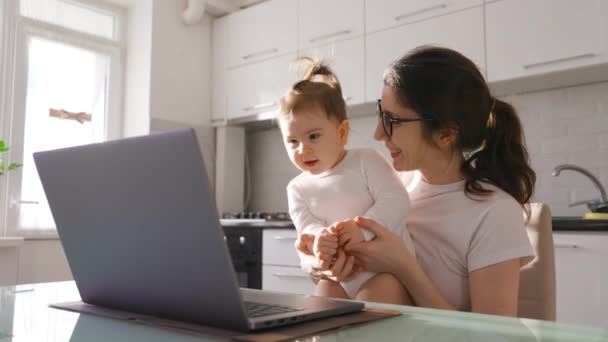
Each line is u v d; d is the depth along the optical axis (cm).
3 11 299
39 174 71
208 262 56
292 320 60
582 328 60
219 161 370
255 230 289
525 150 117
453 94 107
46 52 319
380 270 107
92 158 62
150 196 58
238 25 362
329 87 137
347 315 67
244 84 355
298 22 329
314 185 132
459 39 262
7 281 256
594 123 256
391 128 112
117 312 70
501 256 102
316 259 114
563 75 243
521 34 244
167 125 348
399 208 118
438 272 113
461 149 113
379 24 292
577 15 229
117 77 352
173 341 54
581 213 257
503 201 107
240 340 53
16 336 57
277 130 381
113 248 66
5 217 294
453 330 59
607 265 190
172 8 354
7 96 298
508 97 282
